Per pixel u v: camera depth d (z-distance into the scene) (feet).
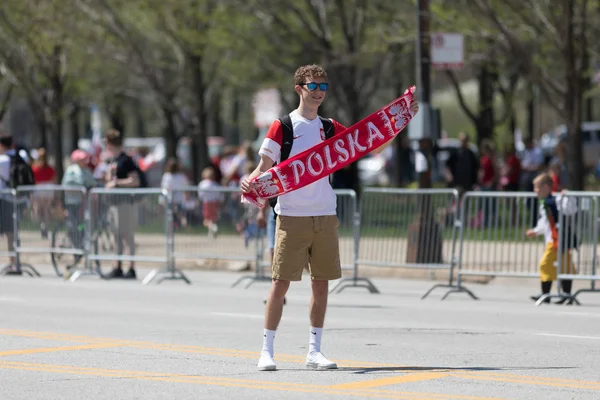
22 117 511.81
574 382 75.61
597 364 84.28
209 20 264.72
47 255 201.16
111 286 156.25
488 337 101.04
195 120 294.25
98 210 169.07
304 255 79.20
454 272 166.71
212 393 70.85
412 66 285.64
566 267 134.10
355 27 276.00
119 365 82.99
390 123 79.25
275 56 280.31
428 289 154.40
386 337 100.78
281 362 84.53
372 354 89.51
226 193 163.73
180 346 93.91
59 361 85.15
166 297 139.64
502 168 288.71
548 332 105.40
